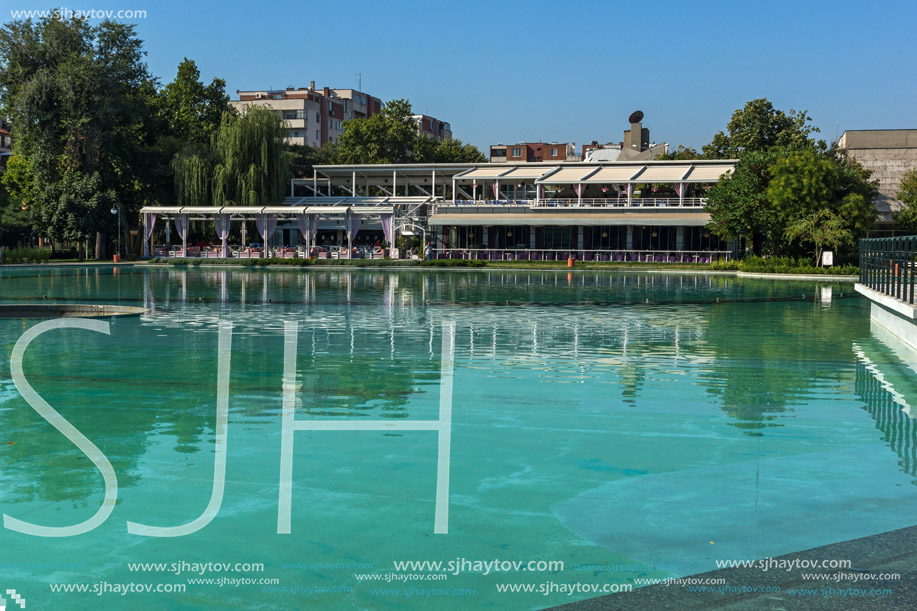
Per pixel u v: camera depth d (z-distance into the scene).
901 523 5.43
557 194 62.12
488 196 67.06
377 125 83.62
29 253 52.31
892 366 12.32
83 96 56.62
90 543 5.14
